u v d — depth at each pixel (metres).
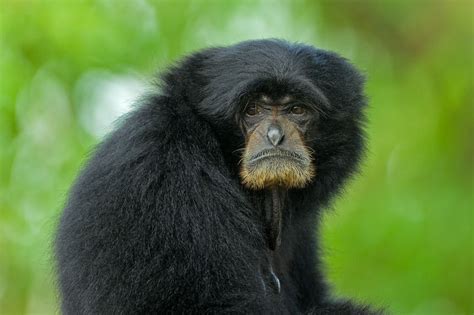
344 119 17.80
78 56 27.83
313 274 19.73
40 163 27.91
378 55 33.25
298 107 17.17
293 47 17.55
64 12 27.77
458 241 28.53
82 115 28.38
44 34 27.61
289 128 16.95
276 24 32.06
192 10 30.52
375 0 33.09
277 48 17.36
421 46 33.12
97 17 28.19
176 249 15.47
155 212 15.52
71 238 15.95
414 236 28.45
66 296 16.27
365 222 28.72
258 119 16.98
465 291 28.17
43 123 28.33
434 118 31.39
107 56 28.11
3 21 27.52
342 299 19.45
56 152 28.06
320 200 18.27
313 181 17.83
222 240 15.89
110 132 16.64
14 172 27.75
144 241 15.41
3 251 27.67
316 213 18.77
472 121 31.55
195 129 16.67
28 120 27.91
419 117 31.28
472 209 29.28
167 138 16.06
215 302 15.47
